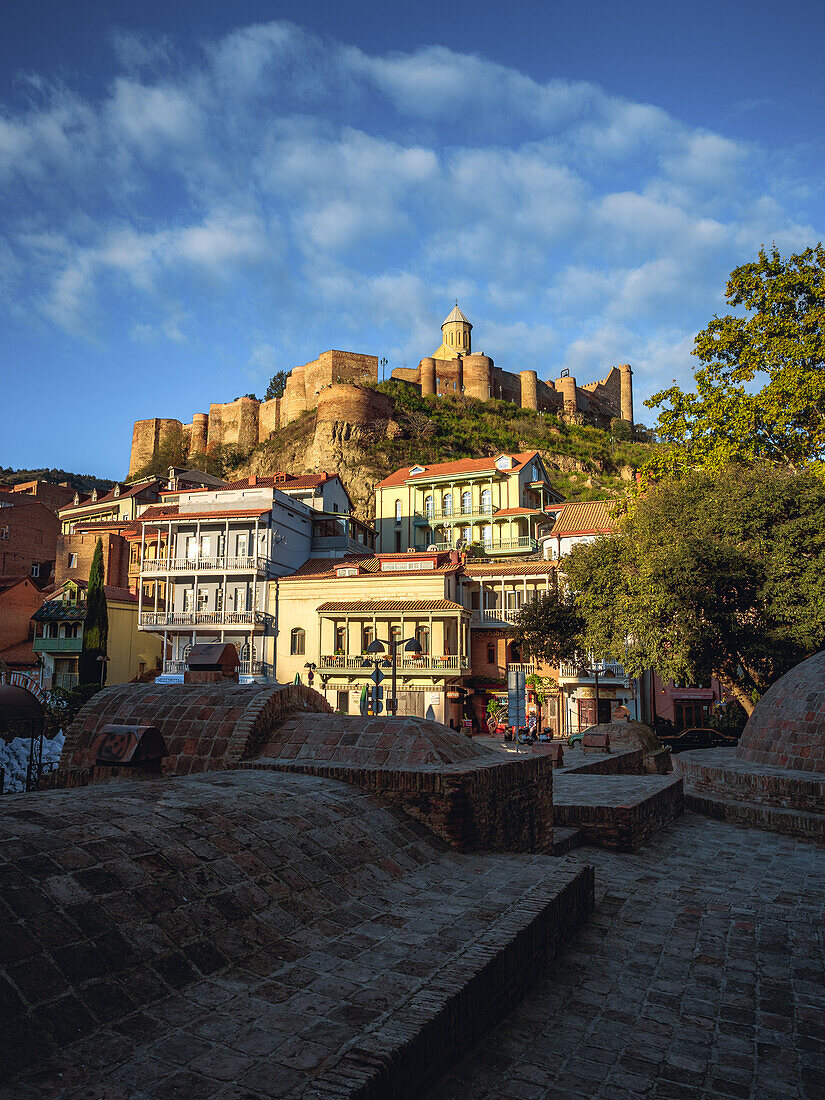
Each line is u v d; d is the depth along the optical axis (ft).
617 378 407.03
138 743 21.08
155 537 163.53
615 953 20.47
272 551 144.25
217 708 26.08
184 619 139.03
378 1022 11.10
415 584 132.05
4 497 233.55
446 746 24.67
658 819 41.27
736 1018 16.66
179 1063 9.54
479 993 13.42
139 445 369.09
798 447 88.12
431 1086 11.50
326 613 129.80
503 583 138.31
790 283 86.17
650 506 85.97
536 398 350.43
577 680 124.57
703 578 75.82
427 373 330.75
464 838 20.79
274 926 13.69
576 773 54.60
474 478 190.90
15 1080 8.61
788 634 74.49
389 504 204.33
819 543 74.90
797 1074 14.06
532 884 19.17
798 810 42.91
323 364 324.60
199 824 15.72
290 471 294.87
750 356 88.48
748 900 27.53
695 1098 12.98
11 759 46.52
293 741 25.07
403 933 14.87
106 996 10.41
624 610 82.99
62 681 141.28
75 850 13.05
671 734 107.24
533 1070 13.25
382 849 18.49
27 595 168.45
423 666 123.95
